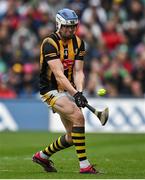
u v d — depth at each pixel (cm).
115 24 6494
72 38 2539
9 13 6612
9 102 5522
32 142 4462
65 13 2475
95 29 6475
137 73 6044
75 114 2447
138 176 2366
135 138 4831
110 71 5950
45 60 2514
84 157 2455
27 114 5506
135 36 6462
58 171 2631
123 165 2952
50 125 5462
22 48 6312
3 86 5947
